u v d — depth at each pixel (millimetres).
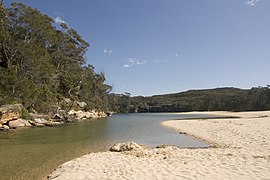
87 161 11523
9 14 53750
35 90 45188
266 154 11453
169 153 13227
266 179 7594
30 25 56844
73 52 79312
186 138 20953
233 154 11828
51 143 18875
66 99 60688
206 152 13039
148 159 11523
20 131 28047
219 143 16672
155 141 19719
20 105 35000
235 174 8234
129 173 9047
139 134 24859
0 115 30516
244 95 109812
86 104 70688
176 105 138375
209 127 27766
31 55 48875
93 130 29406
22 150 15852
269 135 17984
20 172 10586
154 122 43875
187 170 9031
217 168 9102
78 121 48188
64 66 74875
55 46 72625
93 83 88250
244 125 27656
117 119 57062
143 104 145625
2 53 50531
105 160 11633
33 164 11969
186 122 37781
